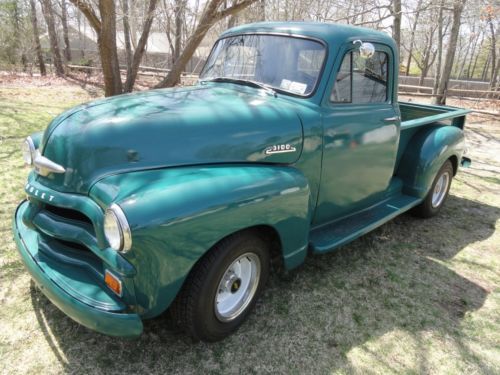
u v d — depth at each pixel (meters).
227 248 2.39
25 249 2.51
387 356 2.64
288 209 2.64
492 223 4.80
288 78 3.16
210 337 2.55
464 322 3.03
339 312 3.02
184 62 8.23
